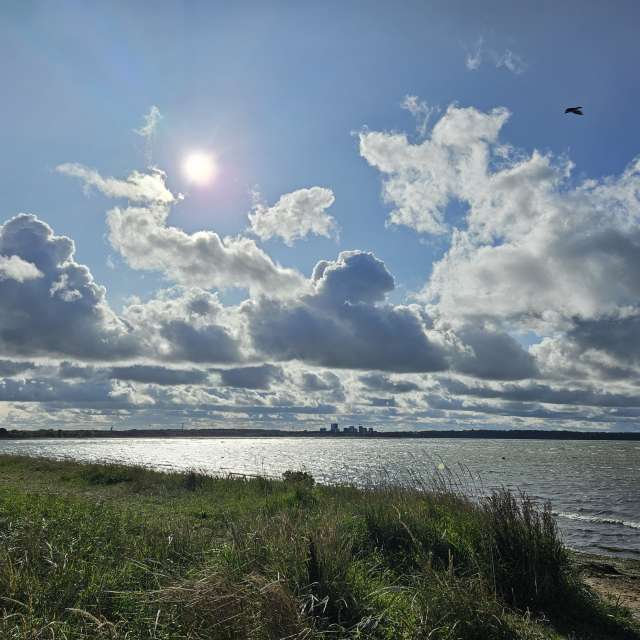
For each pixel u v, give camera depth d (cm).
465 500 1008
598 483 3619
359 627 483
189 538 725
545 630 574
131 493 1873
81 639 427
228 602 453
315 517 902
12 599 466
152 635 436
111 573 575
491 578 671
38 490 1647
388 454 9581
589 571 1027
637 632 622
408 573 707
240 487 1980
